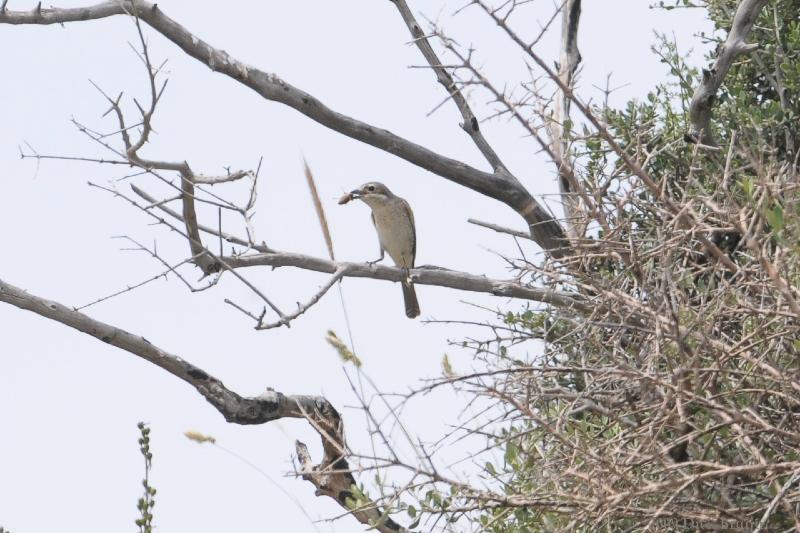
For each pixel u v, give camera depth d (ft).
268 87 47.01
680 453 32.40
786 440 30.89
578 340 35.60
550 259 37.63
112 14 46.01
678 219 33.24
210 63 46.47
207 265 42.63
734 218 31.04
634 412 32.42
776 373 29.66
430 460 30.63
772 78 46.93
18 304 40.24
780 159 44.68
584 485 30.86
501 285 46.24
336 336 31.09
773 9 46.52
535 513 31.68
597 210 35.27
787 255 29.66
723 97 47.88
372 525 31.83
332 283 43.65
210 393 42.57
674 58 45.75
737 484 32.32
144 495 31.42
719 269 34.73
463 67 31.53
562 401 34.73
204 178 43.73
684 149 44.60
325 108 47.67
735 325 35.60
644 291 33.63
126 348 41.78
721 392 31.68
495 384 31.89
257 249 43.68
